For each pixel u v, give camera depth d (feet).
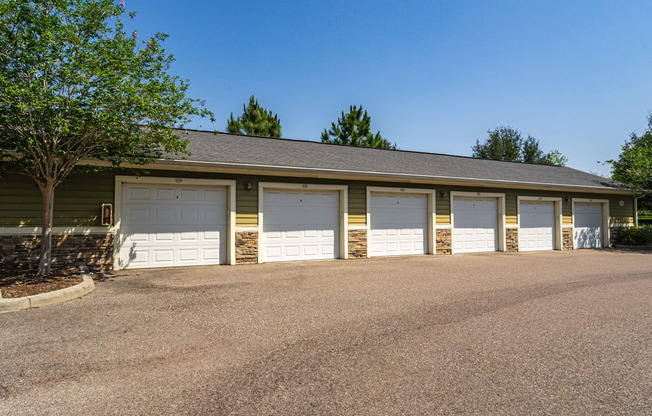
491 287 22.89
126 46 21.33
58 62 19.31
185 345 12.57
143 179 29.96
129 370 10.59
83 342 12.73
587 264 34.42
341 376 10.27
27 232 26.94
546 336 13.64
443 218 42.52
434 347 12.49
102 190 28.96
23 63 19.03
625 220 56.13
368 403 8.83
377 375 10.34
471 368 10.83
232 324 14.90
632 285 23.79
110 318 15.56
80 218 28.27
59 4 19.88
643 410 8.57
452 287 22.84
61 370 10.53
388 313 16.71
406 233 41.11
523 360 11.43
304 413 8.38
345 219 37.29
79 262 28.02
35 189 27.30
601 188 49.88
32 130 19.36
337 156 41.42
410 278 25.98
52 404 8.69
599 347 12.57
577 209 52.49
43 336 13.26
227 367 10.84
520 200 48.16
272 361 11.28
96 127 20.29
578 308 17.74
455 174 42.16
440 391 9.45
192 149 32.94
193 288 22.02
